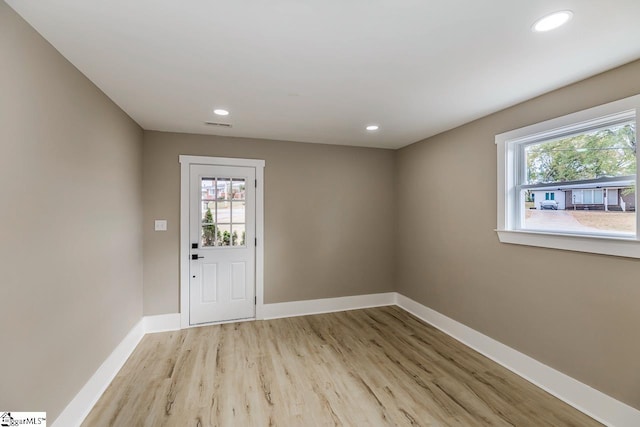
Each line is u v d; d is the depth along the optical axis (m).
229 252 3.82
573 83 2.21
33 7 1.39
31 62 1.54
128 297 2.97
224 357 2.89
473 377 2.56
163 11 1.42
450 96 2.48
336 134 3.72
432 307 3.76
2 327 1.35
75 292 1.96
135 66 1.98
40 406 1.61
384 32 1.60
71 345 1.91
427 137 3.85
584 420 2.03
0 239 1.34
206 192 3.73
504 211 2.75
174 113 2.92
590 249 2.07
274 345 3.16
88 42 1.69
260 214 3.94
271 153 3.99
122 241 2.80
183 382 2.46
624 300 1.92
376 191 4.49
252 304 3.93
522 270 2.59
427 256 3.86
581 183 2.23
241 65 1.97
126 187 2.92
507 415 2.08
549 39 1.66
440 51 1.79
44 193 1.65
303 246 4.14
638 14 1.43
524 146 2.70
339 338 3.34
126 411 2.11
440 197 3.62
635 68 1.86
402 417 2.06
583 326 2.13
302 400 2.24
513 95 2.46
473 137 3.13
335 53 1.82
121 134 2.79
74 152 1.96
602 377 2.02
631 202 1.95
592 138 2.17
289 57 1.87
